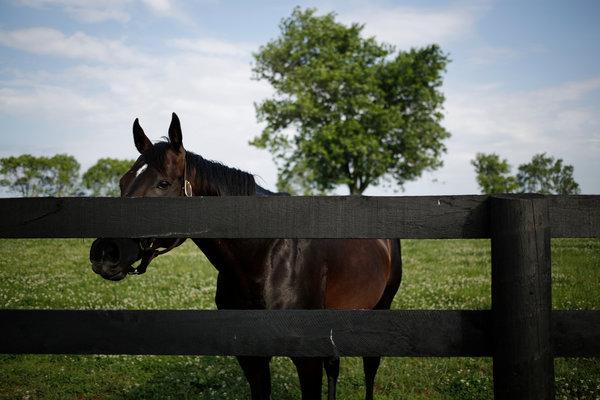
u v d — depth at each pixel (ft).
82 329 7.04
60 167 213.05
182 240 9.52
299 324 6.93
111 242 8.26
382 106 128.57
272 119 137.18
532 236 6.46
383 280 15.26
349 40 138.10
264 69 142.31
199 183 10.16
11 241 70.03
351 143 123.13
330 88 129.49
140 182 9.43
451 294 27.30
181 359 18.75
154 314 7.00
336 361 13.56
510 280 6.51
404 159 135.03
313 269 11.28
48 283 32.60
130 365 18.02
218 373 16.80
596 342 6.66
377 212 6.86
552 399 6.59
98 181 220.02
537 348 6.47
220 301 11.07
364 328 6.88
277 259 10.48
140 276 35.86
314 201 6.91
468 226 6.82
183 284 32.35
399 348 6.86
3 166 206.18
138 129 11.17
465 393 15.25
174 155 9.80
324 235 6.90
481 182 179.22
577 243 48.75
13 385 16.34
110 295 28.50
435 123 135.85
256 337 6.97
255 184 11.02
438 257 46.44
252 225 6.98
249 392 15.51
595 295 25.41
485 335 6.81
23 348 7.07
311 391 10.52
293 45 139.03
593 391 14.60
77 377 16.87
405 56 136.05
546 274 6.54
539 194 6.93
